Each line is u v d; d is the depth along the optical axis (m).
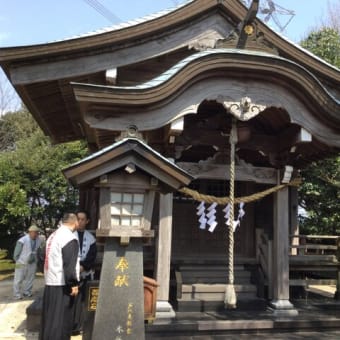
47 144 18.70
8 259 17.34
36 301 6.99
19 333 6.37
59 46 6.76
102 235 4.29
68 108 8.34
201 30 7.71
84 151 17.75
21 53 6.61
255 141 7.33
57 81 7.20
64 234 5.22
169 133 6.09
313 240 13.48
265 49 6.63
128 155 4.28
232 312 7.12
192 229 8.96
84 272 6.21
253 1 6.08
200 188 9.12
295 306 7.84
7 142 26.05
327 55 13.18
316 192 12.78
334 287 11.75
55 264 5.14
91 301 4.88
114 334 4.20
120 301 4.28
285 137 7.08
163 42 7.53
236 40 6.59
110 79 7.19
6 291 11.20
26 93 7.41
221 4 7.56
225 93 6.16
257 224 9.16
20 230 17.02
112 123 5.84
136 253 4.43
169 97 5.91
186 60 6.27
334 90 8.30
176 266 8.20
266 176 7.32
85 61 7.09
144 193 4.46
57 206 17.44
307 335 6.30
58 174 17.28
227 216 7.61
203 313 6.99
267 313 7.05
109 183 4.35
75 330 6.16
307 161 8.31
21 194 15.92
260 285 7.92
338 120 6.52
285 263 7.11
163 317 6.15
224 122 6.91
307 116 6.47
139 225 4.41
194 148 9.23
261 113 7.21
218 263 8.36
